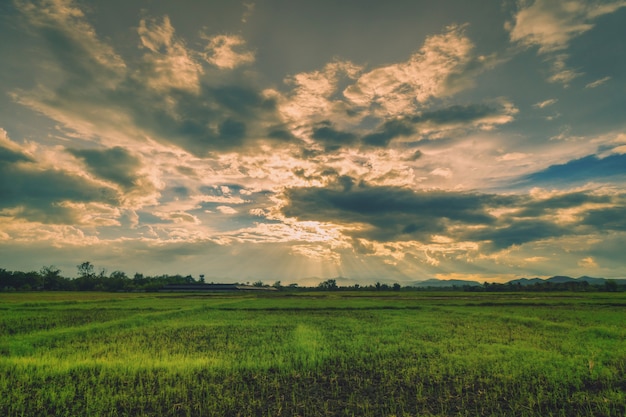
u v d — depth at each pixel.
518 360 13.39
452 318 30.09
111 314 33.25
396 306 44.44
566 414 8.96
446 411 9.25
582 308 41.03
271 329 22.89
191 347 16.66
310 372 12.42
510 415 8.93
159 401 9.79
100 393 10.24
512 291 110.81
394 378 11.74
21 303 45.03
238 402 9.80
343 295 89.38
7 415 8.85
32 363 13.03
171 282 149.88
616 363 13.16
